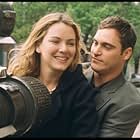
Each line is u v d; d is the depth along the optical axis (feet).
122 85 12.10
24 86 8.74
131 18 90.17
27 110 8.60
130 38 12.21
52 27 9.98
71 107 10.13
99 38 12.07
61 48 9.91
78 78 10.34
